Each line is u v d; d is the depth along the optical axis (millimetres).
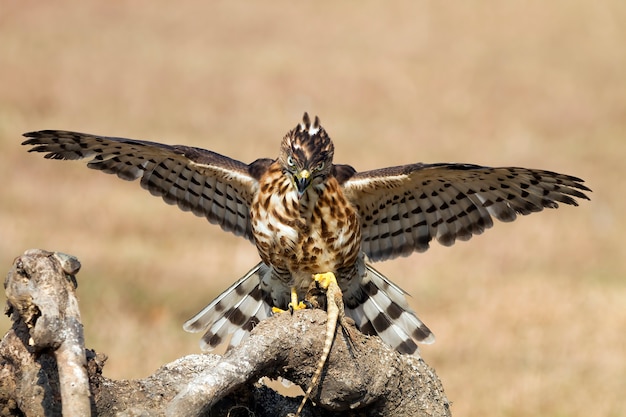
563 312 14617
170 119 26609
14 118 24703
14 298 5746
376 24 39531
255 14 40375
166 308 14195
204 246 17234
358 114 28328
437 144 25719
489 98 30438
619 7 42000
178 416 5785
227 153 23797
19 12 37625
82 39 34594
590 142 26703
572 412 11289
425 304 15281
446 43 37094
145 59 32562
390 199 8125
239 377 6121
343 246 7887
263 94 29672
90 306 13773
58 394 6109
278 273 8109
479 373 12562
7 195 18766
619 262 17781
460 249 18172
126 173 8250
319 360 6508
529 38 38125
